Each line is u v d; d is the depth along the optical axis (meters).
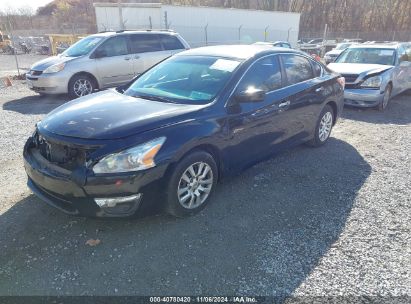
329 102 5.58
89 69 9.52
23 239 3.09
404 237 3.26
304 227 3.38
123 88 4.50
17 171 4.59
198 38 24.67
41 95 10.45
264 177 4.48
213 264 2.83
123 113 3.38
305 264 2.86
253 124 4.01
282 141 4.66
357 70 8.23
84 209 2.99
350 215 3.62
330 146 5.81
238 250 3.01
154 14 22.88
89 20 56.59
